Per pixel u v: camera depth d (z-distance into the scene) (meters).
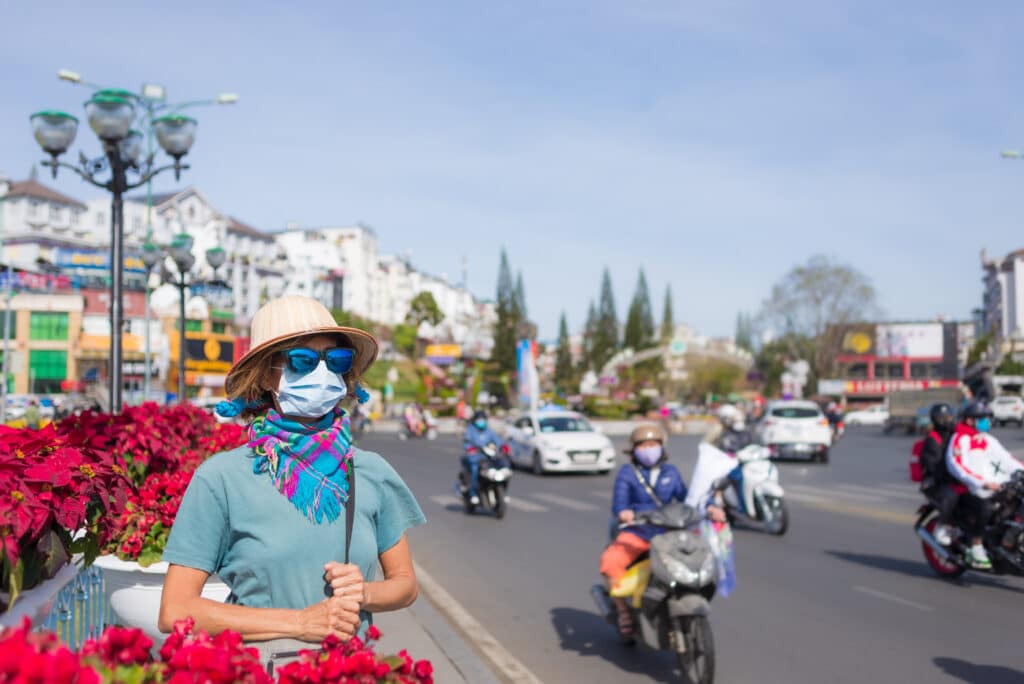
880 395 91.69
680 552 5.56
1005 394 61.28
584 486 19.81
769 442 25.30
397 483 2.61
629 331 102.69
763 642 6.66
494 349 94.62
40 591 2.64
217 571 2.41
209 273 82.94
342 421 2.54
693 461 26.11
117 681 1.59
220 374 51.69
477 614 7.73
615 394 70.88
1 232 78.69
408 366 105.94
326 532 2.36
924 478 8.84
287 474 2.36
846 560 10.19
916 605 7.84
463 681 5.46
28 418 16.92
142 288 64.56
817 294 73.12
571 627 7.28
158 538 4.46
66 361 61.22
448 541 11.91
